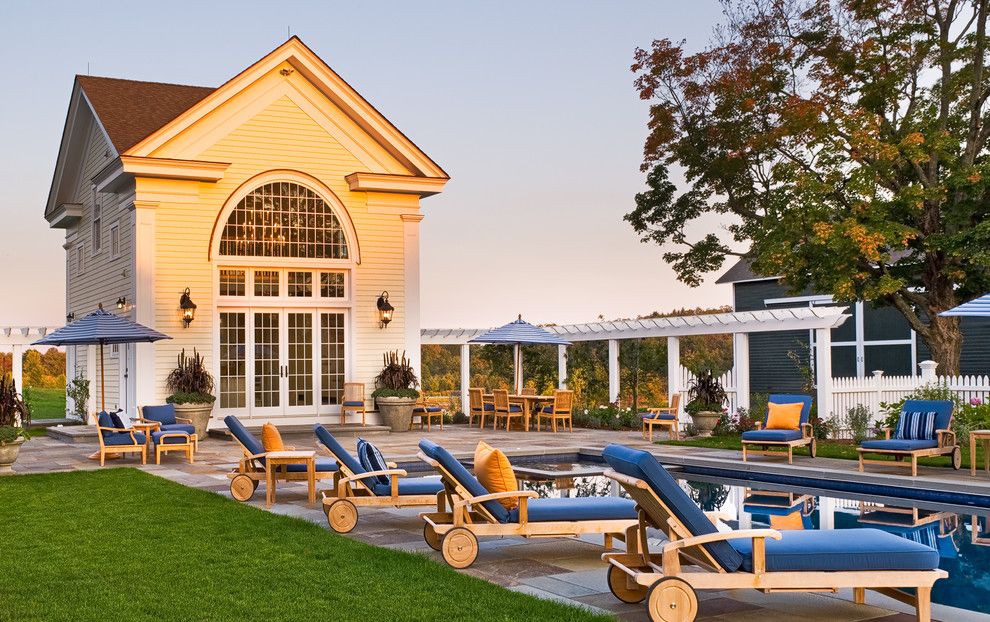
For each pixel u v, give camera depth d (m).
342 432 20.45
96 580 6.69
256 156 20.86
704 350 39.09
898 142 19.45
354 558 7.47
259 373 20.94
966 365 26.09
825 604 6.33
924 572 5.75
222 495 11.16
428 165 22.25
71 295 26.39
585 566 7.48
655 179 24.38
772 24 21.14
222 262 20.44
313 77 21.17
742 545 5.96
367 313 21.83
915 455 12.52
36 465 14.97
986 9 19.39
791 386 30.86
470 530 7.43
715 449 16.64
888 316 28.52
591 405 26.33
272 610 5.84
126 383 20.78
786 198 19.95
